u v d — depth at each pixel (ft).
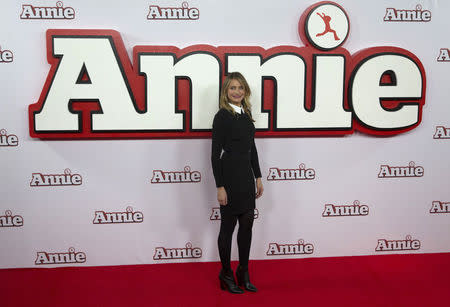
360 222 8.83
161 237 8.46
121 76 7.75
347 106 8.30
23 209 8.07
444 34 8.42
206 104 7.97
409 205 8.87
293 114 8.15
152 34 7.88
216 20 7.96
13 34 7.62
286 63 7.99
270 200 8.56
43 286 7.42
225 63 7.88
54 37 7.53
